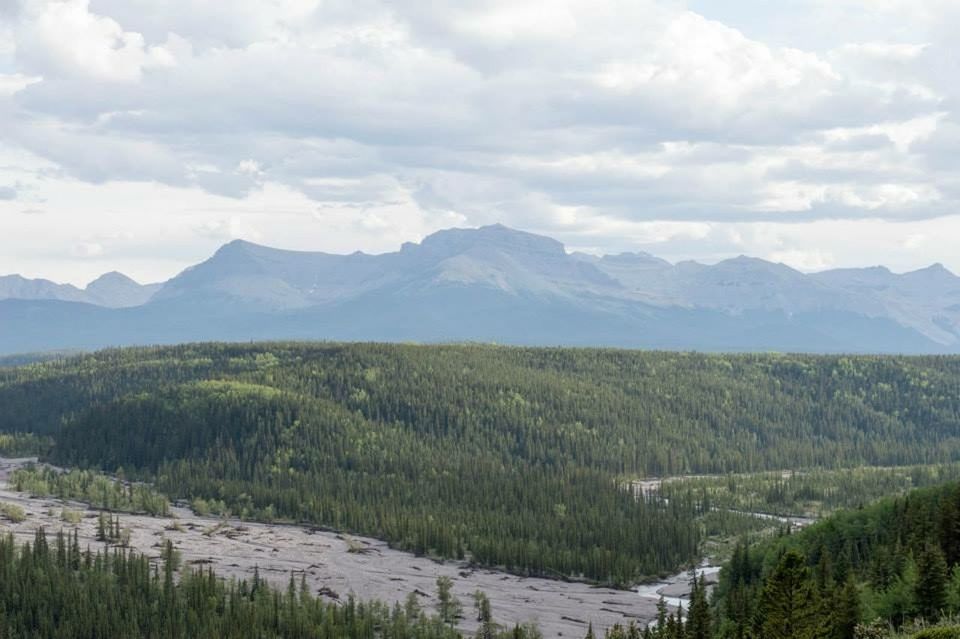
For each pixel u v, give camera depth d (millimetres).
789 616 163750
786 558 166250
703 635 195750
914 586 191875
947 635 154000
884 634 167250
